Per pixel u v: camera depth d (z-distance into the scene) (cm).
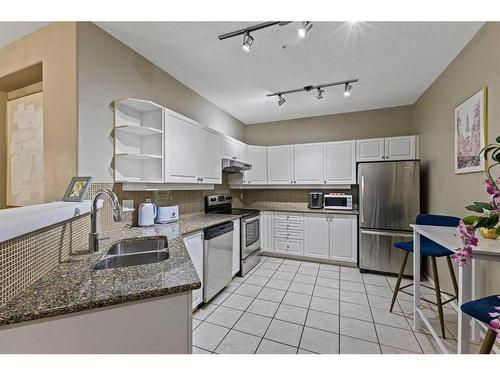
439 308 186
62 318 80
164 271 110
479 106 186
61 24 175
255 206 462
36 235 100
